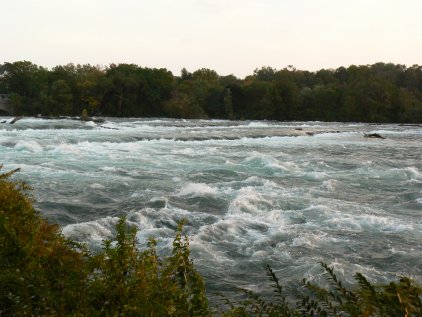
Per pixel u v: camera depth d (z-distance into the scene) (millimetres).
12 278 4199
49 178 18922
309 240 12297
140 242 11688
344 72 149375
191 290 4496
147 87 100312
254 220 14023
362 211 15969
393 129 69750
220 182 20188
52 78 103188
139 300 3986
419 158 32125
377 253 11648
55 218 13805
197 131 47906
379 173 24031
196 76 144625
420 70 139750
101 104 99625
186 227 13250
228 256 11102
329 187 19828
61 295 4070
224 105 105688
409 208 16922
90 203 15555
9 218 5812
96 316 3840
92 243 11422
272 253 11359
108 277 4211
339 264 10492
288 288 9328
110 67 110312
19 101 96438
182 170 22625
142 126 53844
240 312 4590
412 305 3365
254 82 116250
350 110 102375
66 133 38406
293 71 142375
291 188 19391
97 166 22766
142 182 18953
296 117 106062
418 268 10781
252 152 30859
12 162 22500
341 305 3867
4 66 107938
